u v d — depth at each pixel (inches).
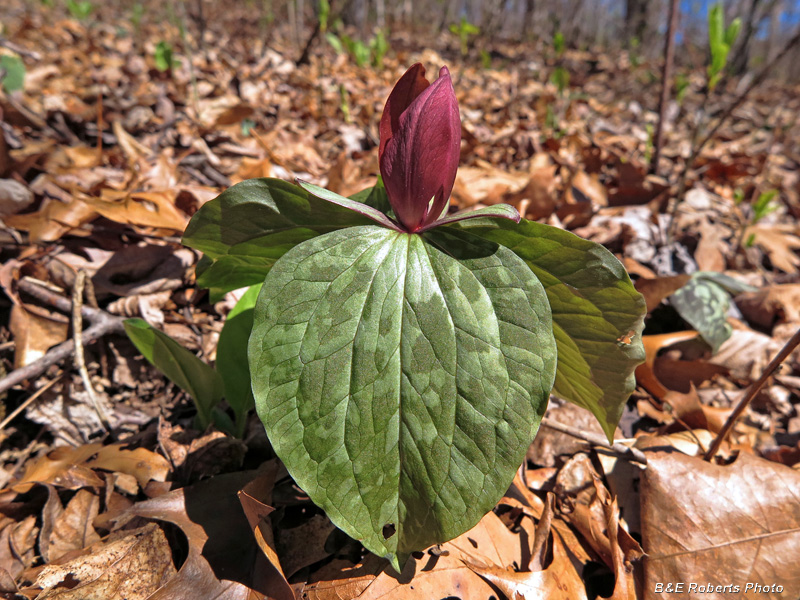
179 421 9.6
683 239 17.0
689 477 7.7
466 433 5.3
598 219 17.1
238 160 18.6
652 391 11.0
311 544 7.1
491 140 25.2
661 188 18.3
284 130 23.0
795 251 18.9
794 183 25.5
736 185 23.6
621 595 6.7
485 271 5.6
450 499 5.4
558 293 6.1
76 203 11.1
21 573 6.9
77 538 7.3
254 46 44.5
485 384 5.3
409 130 5.5
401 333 5.5
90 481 7.7
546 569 6.9
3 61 18.3
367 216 5.9
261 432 8.9
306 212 6.1
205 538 6.7
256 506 5.9
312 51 41.4
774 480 7.6
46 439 9.3
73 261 11.0
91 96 20.8
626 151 27.0
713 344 11.6
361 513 5.5
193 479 8.0
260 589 6.2
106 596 6.2
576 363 6.7
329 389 5.4
